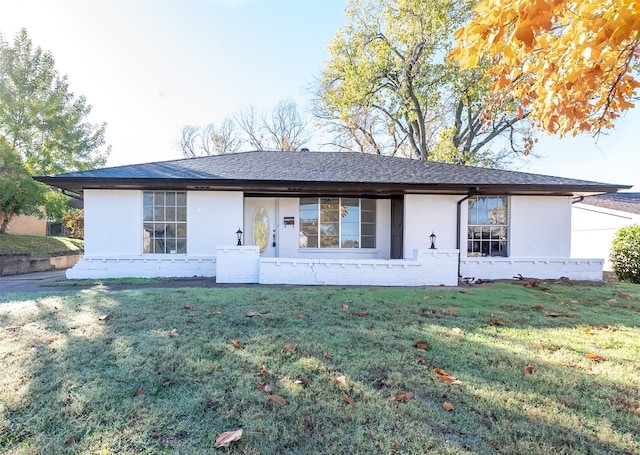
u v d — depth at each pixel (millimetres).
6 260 11734
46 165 14539
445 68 16719
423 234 9805
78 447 1993
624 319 4719
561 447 1998
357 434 2107
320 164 10805
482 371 2965
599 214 15656
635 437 2092
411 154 24062
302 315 4633
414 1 15406
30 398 2473
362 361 3131
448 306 5301
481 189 9133
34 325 4109
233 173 9047
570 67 3211
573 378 2832
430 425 2197
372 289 6875
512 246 9844
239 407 2389
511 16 2605
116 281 7957
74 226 22766
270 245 10469
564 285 8055
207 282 8047
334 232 10594
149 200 9180
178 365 3014
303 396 2533
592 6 2672
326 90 20766
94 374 2834
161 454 1935
